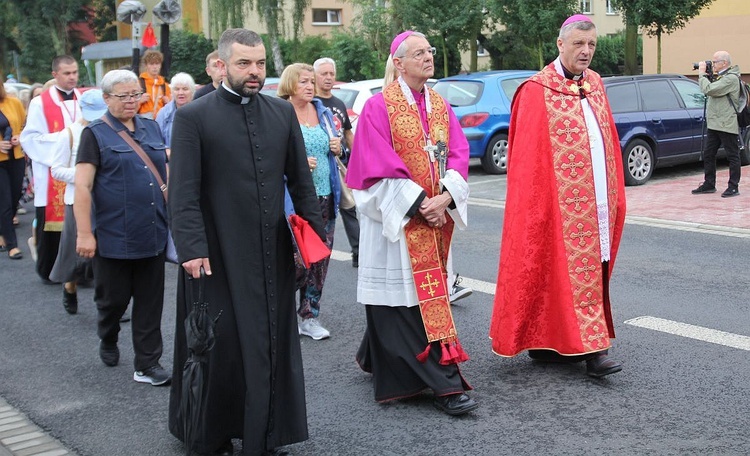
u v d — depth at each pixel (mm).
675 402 4730
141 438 4613
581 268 5062
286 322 4062
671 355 5484
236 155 3936
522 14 23578
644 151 12906
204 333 3840
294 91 6332
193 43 40594
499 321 5223
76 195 5211
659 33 20328
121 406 5094
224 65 3959
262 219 3959
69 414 4988
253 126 3986
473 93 14633
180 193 3863
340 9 45281
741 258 8109
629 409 4664
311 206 4133
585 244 5074
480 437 4402
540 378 5211
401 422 4648
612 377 5152
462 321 6441
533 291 5137
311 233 4000
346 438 4469
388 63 4961
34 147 7895
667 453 4117
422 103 4805
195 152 3895
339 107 7340
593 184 5078
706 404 4684
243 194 3936
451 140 4859
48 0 48594
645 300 6770
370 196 4680
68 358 6035
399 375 4785
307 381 5367
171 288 8086
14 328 6844
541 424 4527
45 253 8062
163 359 5941
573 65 5039
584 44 4984
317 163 6336
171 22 12203
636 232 9531
